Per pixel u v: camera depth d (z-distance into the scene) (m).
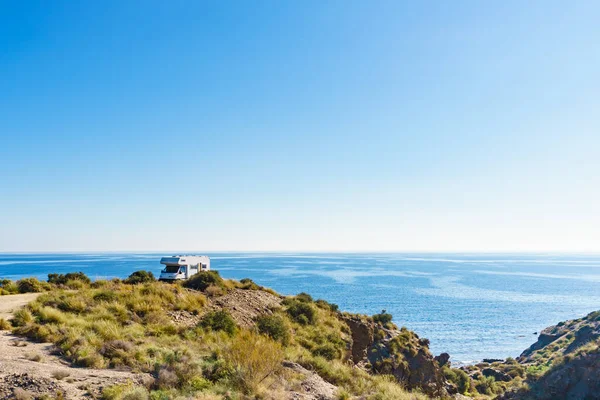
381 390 20.69
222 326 26.56
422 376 40.03
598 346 55.28
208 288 35.53
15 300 27.62
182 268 50.59
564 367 55.38
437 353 99.50
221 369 17.00
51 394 12.08
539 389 55.06
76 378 14.05
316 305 42.38
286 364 21.33
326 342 31.55
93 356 16.67
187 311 28.94
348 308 154.12
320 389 18.30
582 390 51.09
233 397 14.30
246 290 39.31
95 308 24.98
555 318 157.88
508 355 100.06
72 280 38.53
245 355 17.45
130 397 12.54
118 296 28.09
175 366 16.38
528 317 159.00
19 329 19.73
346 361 32.16
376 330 42.41
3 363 14.21
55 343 18.42
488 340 116.81
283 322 30.58
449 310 165.75
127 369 16.36
